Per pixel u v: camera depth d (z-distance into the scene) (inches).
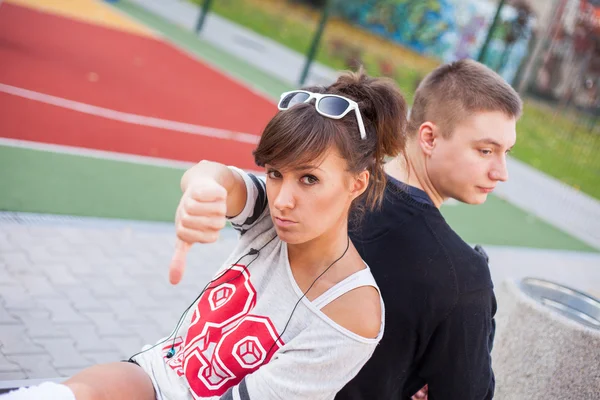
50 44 461.7
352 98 74.9
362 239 86.1
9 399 67.2
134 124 351.6
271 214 71.7
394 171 94.0
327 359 69.2
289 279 73.1
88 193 248.1
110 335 166.6
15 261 187.9
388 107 75.3
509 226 342.0
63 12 579.5
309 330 70.5
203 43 628.1
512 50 679.7
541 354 113.1
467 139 88.4
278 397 69.4
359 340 69.6
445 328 82.0
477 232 319.0
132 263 205.3
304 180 69.4
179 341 82.0
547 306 122.4
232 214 76.9
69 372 148.8
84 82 399.2
